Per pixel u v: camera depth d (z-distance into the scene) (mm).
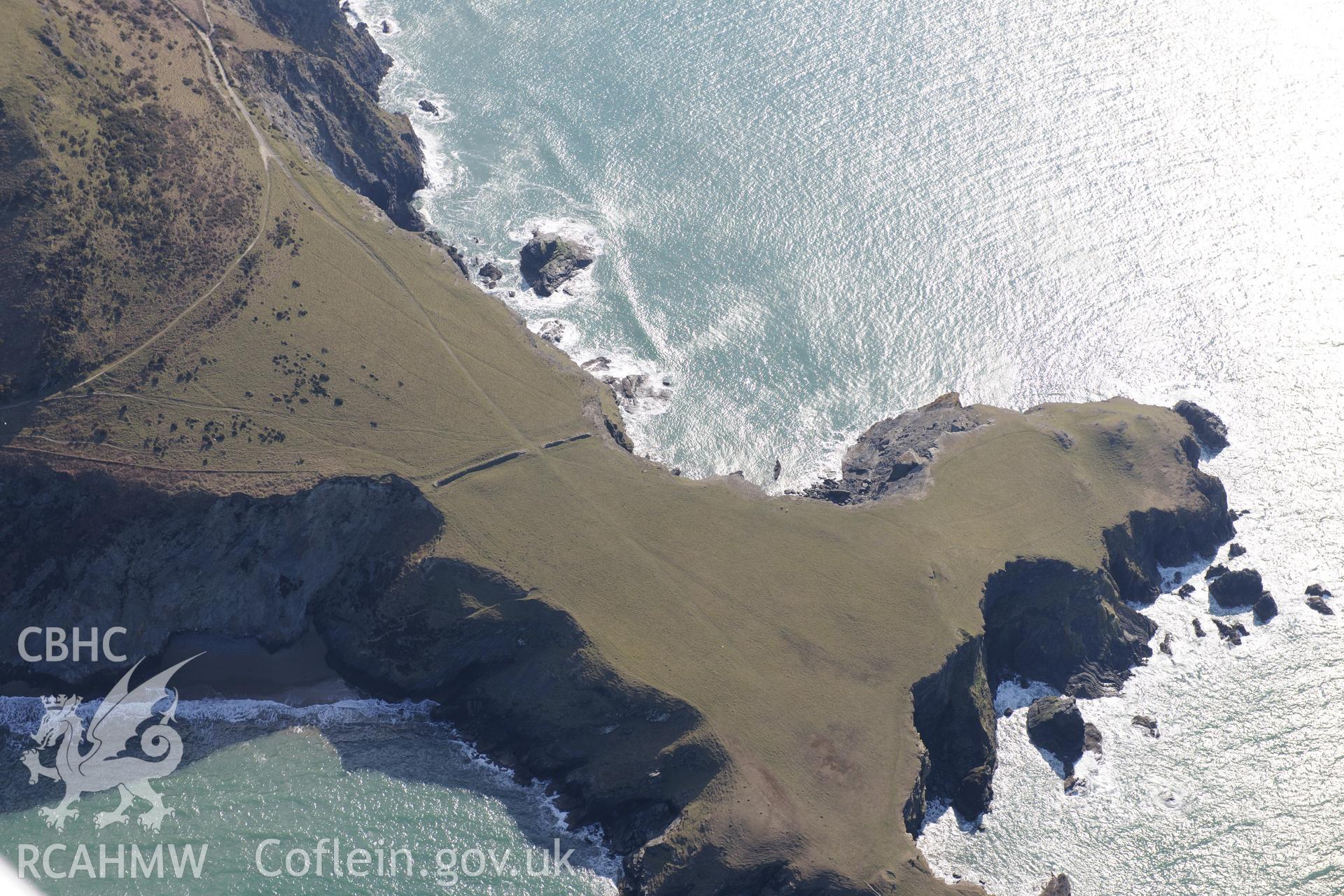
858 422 158250
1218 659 134250
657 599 127875
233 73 165250
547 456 140250
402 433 137625
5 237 132875
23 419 128250
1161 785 122438
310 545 130625
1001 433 150500
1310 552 145125
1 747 119750
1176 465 149000
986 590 132125
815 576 131625
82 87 144875
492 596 126375
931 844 117438
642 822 115812
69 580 126312
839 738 118375
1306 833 117812
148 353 134625
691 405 158875
